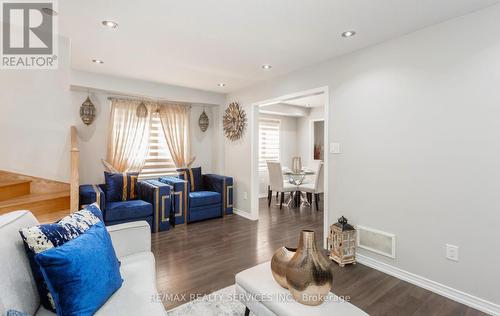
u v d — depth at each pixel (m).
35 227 1.28
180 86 4.41
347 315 1.33
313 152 6.93
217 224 4.20
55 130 3.20
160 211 3.81
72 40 2.59
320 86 3.20
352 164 2.87
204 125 5.17
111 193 3.82
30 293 1.19
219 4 1.93
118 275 1.44
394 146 2.52
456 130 2.13
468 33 2.05
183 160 4.90
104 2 1.91
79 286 1.15
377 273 2.59
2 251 1.11
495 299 1.96
